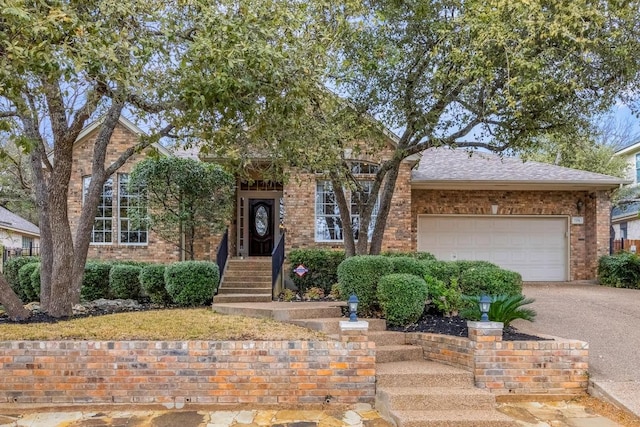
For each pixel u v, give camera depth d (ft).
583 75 26.37
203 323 23.53
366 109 30.37
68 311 26.81
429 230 50.78
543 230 51.85
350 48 28.76
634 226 73.92
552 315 30.83
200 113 22.20
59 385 19.98
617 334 26.68
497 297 24.39
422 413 18.60
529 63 23.27
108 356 20.13
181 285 33.68
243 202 52.19
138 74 19.92
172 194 40.63
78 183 46.14
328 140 26.73
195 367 20.29
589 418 18.71
